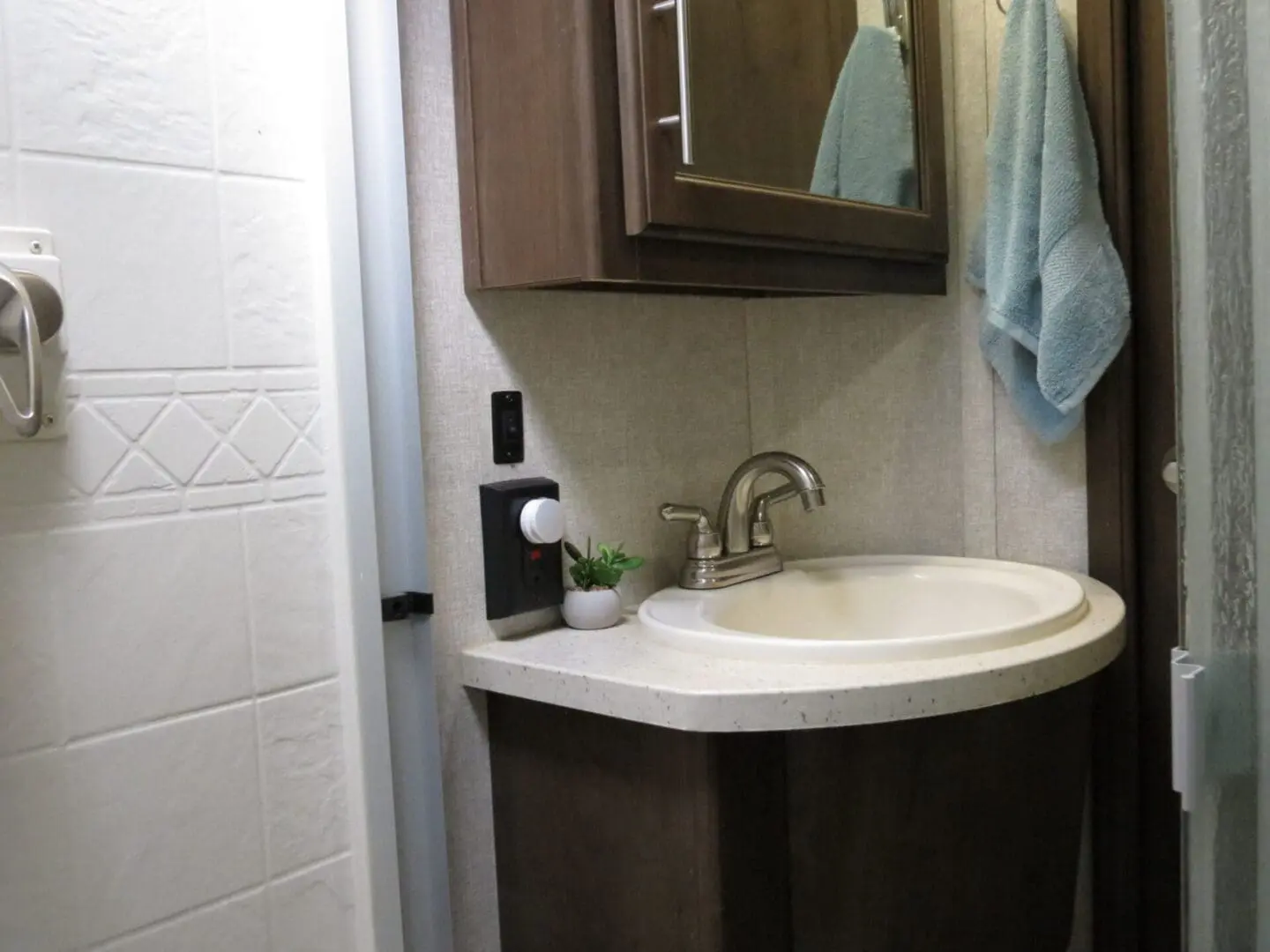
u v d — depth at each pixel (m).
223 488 0.98
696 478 1.50
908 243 1.39
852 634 1.47
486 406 1.22
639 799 1.10
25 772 0.86
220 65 0.97
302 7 1.02
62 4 0.87
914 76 1.42
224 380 0.98
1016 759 1.20
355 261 1.06
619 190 1.07
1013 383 1.44
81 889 0.89
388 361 1.12
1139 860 1.49
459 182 1.19
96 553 0.90
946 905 1.17
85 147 0.88
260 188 1.00
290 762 1.03
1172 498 1.43
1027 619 1.23
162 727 0.94
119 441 0.91
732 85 1.17
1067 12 1.43
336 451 1.05
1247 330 0.66
